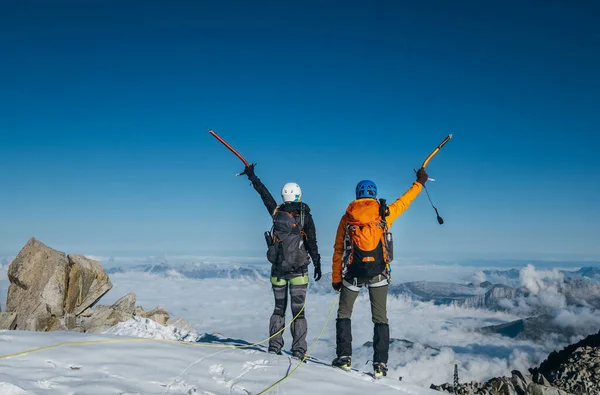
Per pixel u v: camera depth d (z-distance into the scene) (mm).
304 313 7113
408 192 6832
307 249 7176
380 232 6500
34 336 5980
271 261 7043
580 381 10508
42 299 10812
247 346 7461
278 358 6336
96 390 4453
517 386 10070
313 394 5148
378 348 6426
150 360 5539
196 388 4836
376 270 6430
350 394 5348
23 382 4453
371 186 6809
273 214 7207
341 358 6547
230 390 5008
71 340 5973
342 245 6797
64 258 11695
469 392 9859
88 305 11875
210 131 7164
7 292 11242
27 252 11469
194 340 8852
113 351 5660
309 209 7176
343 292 6766
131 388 4656
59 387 4469
